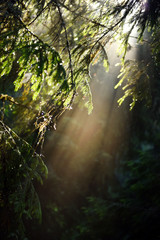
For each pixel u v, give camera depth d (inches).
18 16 76.4
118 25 84.6
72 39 85.4
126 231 252.5
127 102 105.0
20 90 86.7
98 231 261.4
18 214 70.7
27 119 78.3
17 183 71.5
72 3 84.4
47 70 66.7
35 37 73.3
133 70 90.3
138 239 239.3
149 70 91.2
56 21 84.0
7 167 70.8
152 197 251.4
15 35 71.6
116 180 365.4
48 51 67.6
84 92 83.0
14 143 72.1
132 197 279.6
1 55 69.3
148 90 89.2
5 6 73.7
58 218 256.4
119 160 343.3
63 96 73.5
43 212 199.3
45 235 205.0
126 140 308.8
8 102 79.7
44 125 72.9
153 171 266.1
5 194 71.2
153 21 86.8
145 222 243.9
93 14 84.1
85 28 83.7
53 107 74.3
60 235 245.3
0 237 75.2
